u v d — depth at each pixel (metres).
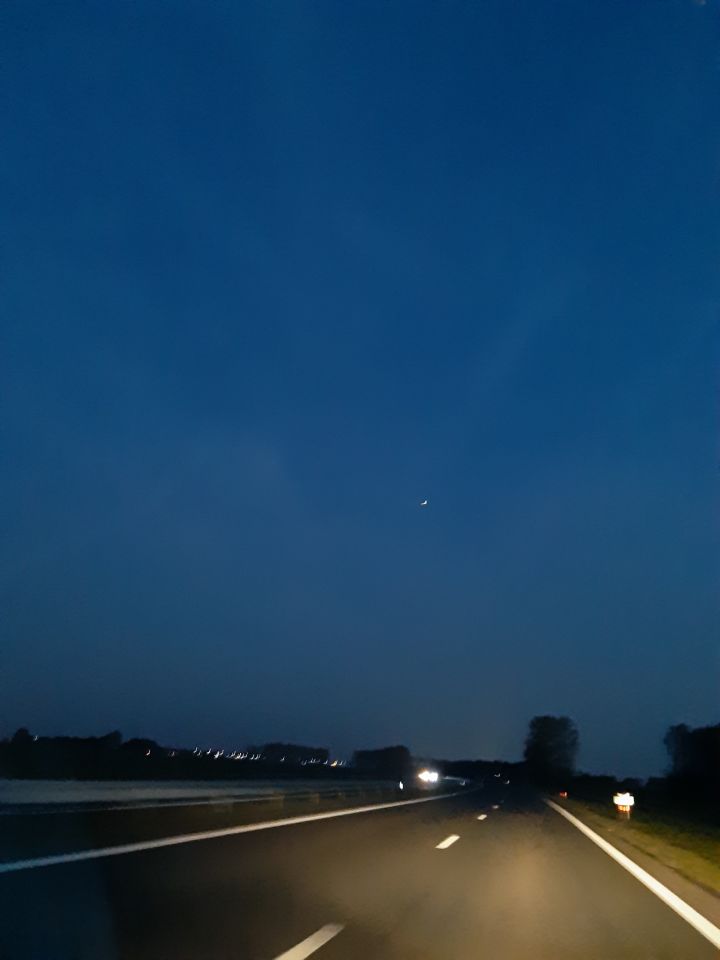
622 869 19.62
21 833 18.44
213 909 11.69
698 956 10.56
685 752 81.38
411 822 30.28
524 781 153.88
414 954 10.02
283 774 63.84
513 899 14.30
